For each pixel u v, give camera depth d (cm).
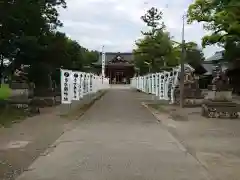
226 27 2453
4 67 2408
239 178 738
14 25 2056
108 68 9581
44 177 741
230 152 1012
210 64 6128
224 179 731
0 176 750
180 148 1074
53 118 1827
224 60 4281
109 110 2441
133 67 9162
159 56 5209
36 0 2100
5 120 1639
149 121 1792
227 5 1838
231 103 1908
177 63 4703
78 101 2550
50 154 976
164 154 984
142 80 5425
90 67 6950
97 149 1047
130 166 838
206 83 5759
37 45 2322
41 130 1427
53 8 2591
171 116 1975
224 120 1800
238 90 4306
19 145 1109
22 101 1997
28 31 2247
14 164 859
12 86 2014
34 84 2577
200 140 1214
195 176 754
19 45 2250
